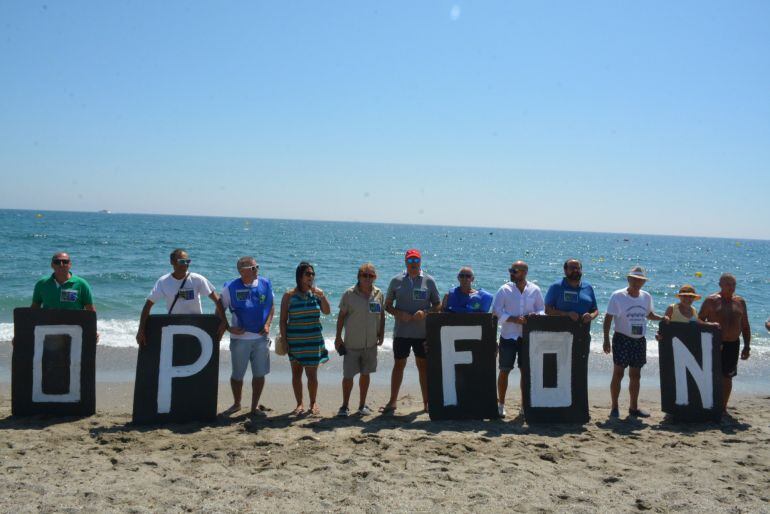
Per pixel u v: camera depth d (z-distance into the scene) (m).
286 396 8.50
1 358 10.60
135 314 16.89
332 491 4.69
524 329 6.91
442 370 6.93
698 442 6.25
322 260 43.25
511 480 5.01
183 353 6.68
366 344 7.01
